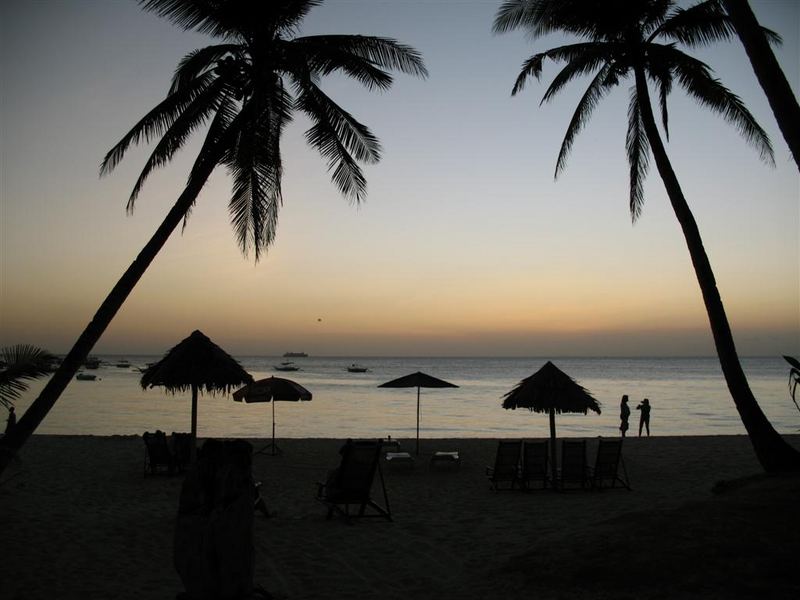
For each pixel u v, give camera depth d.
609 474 13.08
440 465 16.28
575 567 6.18
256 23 11.40
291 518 10.26
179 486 13.29
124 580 6.93
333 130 12.55
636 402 48.72
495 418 37.59
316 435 28.77
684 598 5.41
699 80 13.99
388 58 12.61
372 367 178.38
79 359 9.19
